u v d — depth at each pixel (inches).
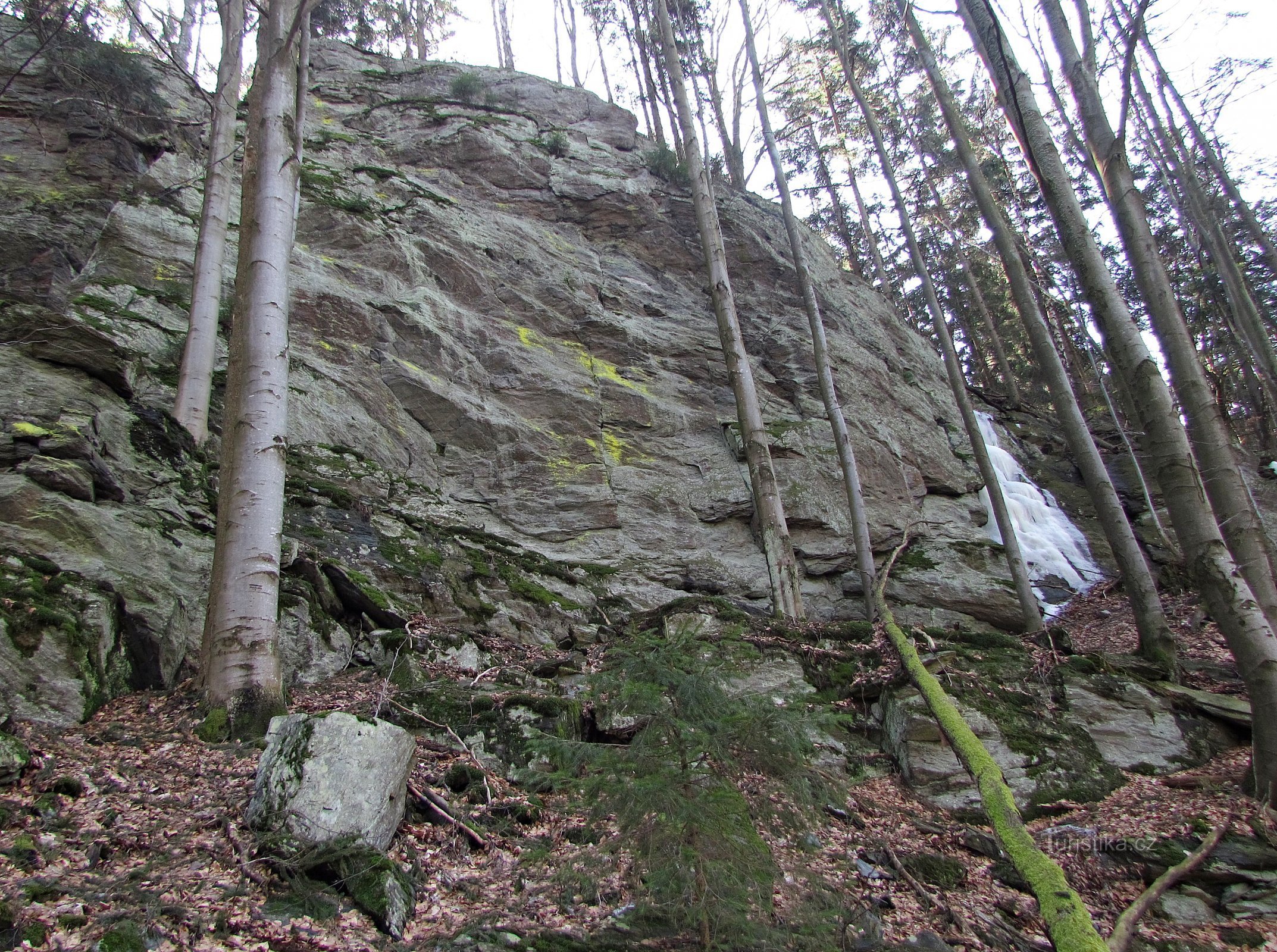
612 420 611.5
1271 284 1019.9
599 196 807.1
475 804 213.2
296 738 182.5
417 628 347.6
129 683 246.5
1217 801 272.8
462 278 644.1
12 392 301.3
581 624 434.0
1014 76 356.8
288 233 281.4
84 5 549.0
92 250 612.7
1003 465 821.9
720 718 154.9
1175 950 202.4
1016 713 319.3
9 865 142.8
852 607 575.2
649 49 1040.8
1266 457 842.8
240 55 474.0
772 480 490.0
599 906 172.9
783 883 164.2
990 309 1362.0
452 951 147.6
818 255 921.5
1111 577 668.7
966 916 207.8
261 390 257.1
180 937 135.3
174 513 326.3
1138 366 306.0
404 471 507.8
